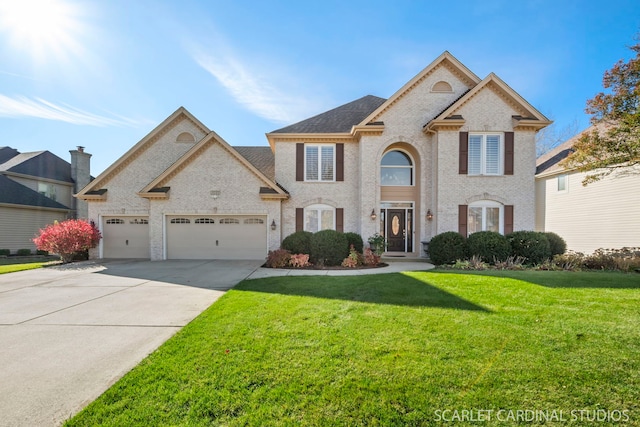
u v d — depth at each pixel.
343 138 15.47
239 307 6.01
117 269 11.75
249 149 19.89
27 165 24.52
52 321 5.51
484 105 13.98
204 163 14.73
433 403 2.88
